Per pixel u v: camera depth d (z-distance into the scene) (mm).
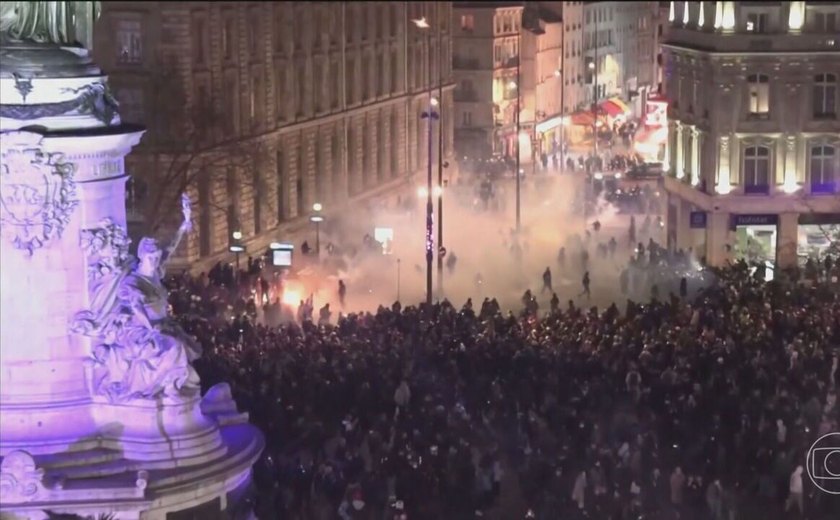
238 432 39062
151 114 99938
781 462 45969
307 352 55781
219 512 36781
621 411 49875
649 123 148500
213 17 103938
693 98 99625
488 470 45812
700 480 45281
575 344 57625
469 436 48781
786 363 54281
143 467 36031
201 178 101188
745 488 46375
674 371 52812
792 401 49969
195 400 36969
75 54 37312
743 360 54375
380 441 46250
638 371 53312
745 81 94188
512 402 51594
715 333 58844
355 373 52312
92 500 34969
